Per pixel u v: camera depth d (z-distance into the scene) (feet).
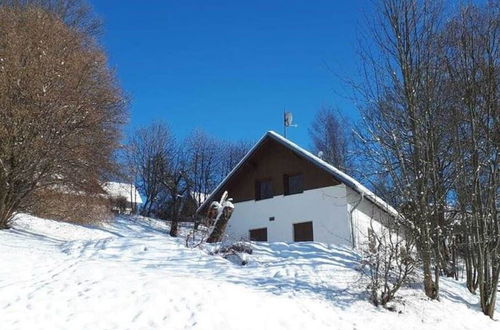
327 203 72.33
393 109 35.78
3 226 56.80
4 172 55.47
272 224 79.71
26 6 80.74
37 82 57.36
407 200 33.68
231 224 85.81
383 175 35.14
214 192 87.56
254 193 84.07
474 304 35.58
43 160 59.26
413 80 35.53
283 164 80.43
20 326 20.67
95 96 75.87
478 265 35.53
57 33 70.18
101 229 90.94
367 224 72.08
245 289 29.35
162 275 30.68
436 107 36.32
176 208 125.49
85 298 24.76
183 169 166.30
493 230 35.37
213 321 23.15
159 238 44.65
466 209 37.04
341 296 30.37
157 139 168.04
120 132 85.15
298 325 24.62
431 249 33.99
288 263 38.11
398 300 30.68
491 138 35.53
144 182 164.04
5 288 25.61
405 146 35.06
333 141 103.24
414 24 36.37
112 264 33.63
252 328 23.27
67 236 70.33
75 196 76.23
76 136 67.46
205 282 29.17
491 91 35.91
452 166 36.83
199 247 41.75
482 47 36.27
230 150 183.32
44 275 29.53
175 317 23.24
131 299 24.99
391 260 30.86
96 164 75.61
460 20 36.99
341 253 42.63
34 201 67.77
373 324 26.58
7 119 55.26
